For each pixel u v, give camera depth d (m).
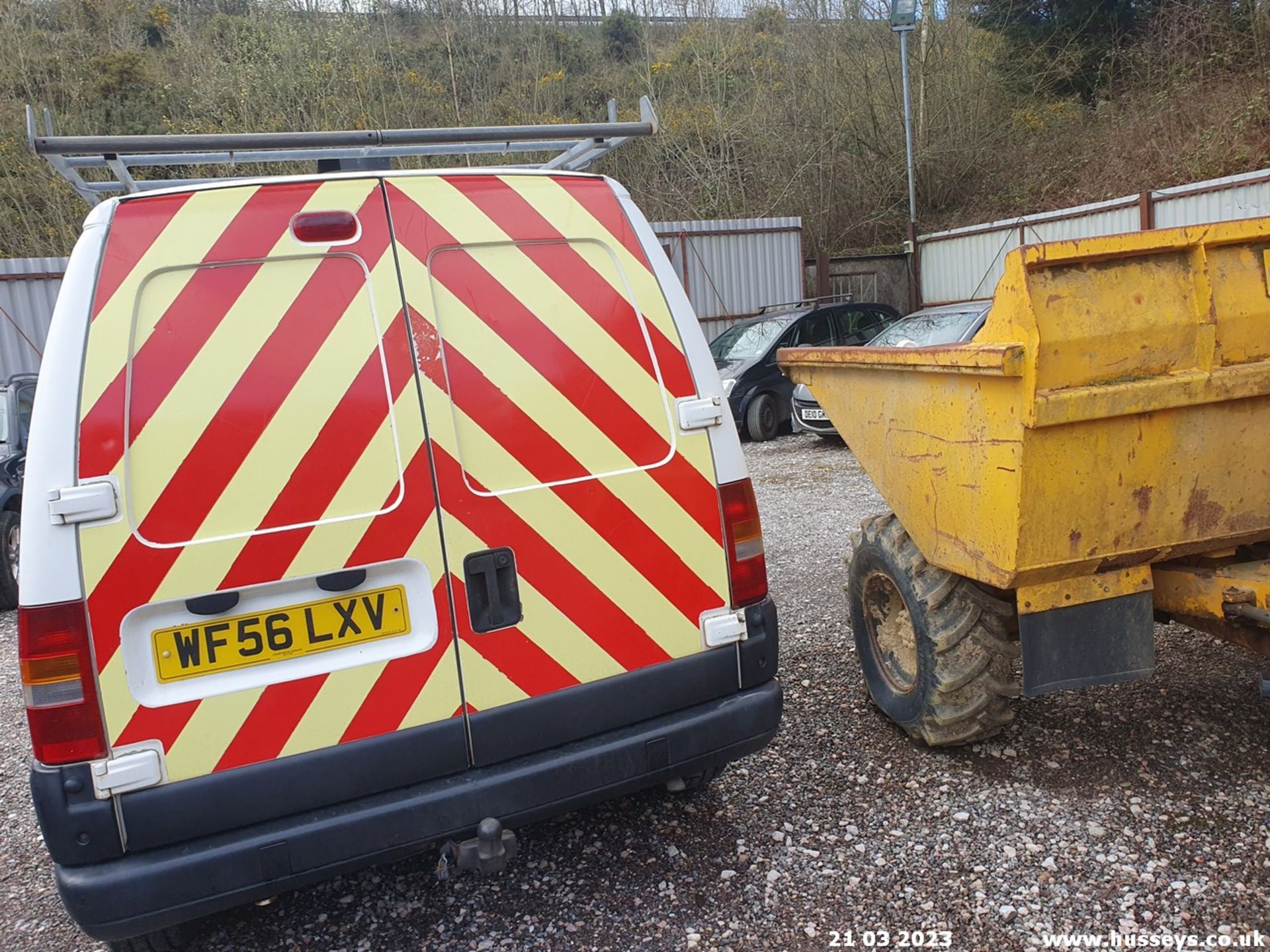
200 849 2.20
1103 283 2.65
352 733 2.33
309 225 2.35
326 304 2.35
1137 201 13.88
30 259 12.51
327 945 2.73
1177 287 2.70
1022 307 2.56
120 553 2.13
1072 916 2.53
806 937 2.56
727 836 3.08
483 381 2.47
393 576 2.38
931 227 20.44
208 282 2.26
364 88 20.25
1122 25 20.67
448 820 2.38
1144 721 3.54
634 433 2.62
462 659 2.43
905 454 3.34
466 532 2.43
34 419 2.12
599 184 2.71
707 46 22.25
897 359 3.18
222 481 2.22
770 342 12.05
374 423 2.36
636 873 2.92
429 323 2.43
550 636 2.52
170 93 20.11
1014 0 21.55
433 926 2.77
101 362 2.15
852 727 3.76
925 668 3.31
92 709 2.12
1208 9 18.16
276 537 2.26
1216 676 3.85
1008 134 20.75
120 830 2.15
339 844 2.28
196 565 2.19
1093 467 2.73
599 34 25.73
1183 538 2.90
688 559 2.68
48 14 20.88
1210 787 3.05
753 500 2.79
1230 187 12.75
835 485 8.64
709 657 2.71
